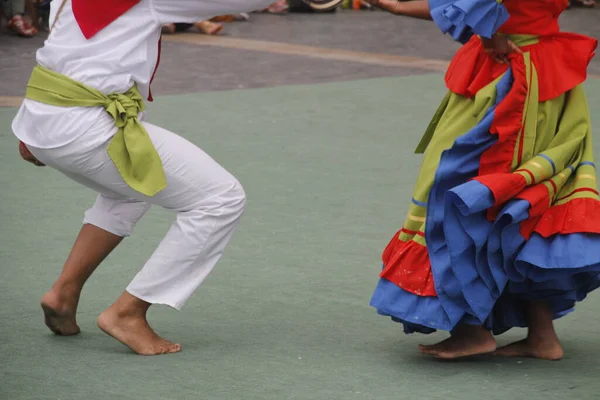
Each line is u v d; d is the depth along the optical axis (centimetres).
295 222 895
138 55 586
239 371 578
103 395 539
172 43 2011
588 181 575
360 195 992
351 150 1188
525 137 575
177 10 590
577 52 586
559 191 578
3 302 691
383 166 1115
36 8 2095
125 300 601
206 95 1503
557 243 558
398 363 596
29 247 812
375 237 858
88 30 579
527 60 576
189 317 671
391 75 1739
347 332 649
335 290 728
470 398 542
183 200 595
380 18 2550
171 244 594
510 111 572
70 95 578
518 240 564
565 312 630
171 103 1436
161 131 596
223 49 1959
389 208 948
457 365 595
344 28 2333
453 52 2033
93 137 578
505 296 609
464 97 591
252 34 2181
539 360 604
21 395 538
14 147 1165
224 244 604
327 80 1670
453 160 575
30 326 650
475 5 550
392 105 1476
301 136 1255
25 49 1892
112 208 629
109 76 580
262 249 816
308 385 558
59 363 587
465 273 563
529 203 557
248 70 1739
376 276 759
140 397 537
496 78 582
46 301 620
